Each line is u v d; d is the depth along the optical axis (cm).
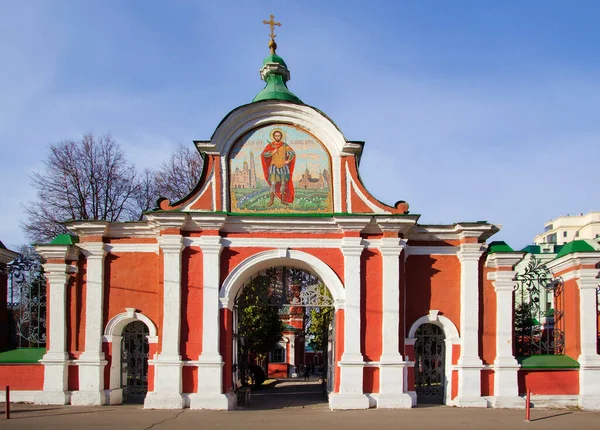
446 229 2016
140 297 2000
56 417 1691
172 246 1916
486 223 1986
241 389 2117
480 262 2036
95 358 1962
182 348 1900
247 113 1995
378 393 1900
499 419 1688
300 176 1992
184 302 1919
